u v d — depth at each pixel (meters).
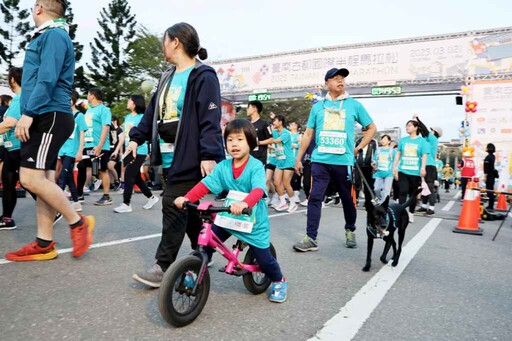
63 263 3.48
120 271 3.33
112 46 46.62
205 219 2.56
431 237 5.84
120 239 4.54
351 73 19.92
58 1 3.40
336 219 7.37
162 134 3.08
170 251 2.88
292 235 5.50
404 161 7.61
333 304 2.86
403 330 2.45
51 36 3.26
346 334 2.35
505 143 15.50
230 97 23.98
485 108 15.96
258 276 3.17
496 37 16.81
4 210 4.73
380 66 19.36
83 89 45.84
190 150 2.93
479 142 15.80
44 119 3.34
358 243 5.14
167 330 2.29
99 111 7.43
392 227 3.92
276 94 22.48
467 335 2.41
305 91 21.72
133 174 6.66
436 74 17.98
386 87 19.06
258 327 2.40
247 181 2.71
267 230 2.79
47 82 3.15
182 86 3.00
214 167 2.87
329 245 4.96
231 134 2.68
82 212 6.45
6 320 2.29
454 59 17.69
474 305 2.96
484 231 6.78
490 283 3.57
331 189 10.05
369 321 2.56
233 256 2.75
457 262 4.32
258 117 8.38
